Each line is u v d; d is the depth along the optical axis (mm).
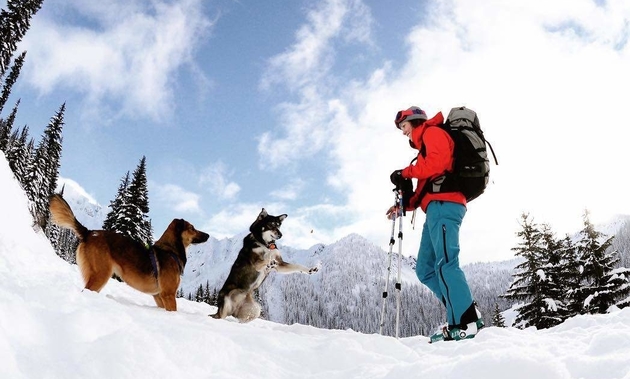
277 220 8117
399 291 5418
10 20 35531
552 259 23906
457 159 5102
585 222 23219
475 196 5215
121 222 32250
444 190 5113
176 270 6516
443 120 5387
